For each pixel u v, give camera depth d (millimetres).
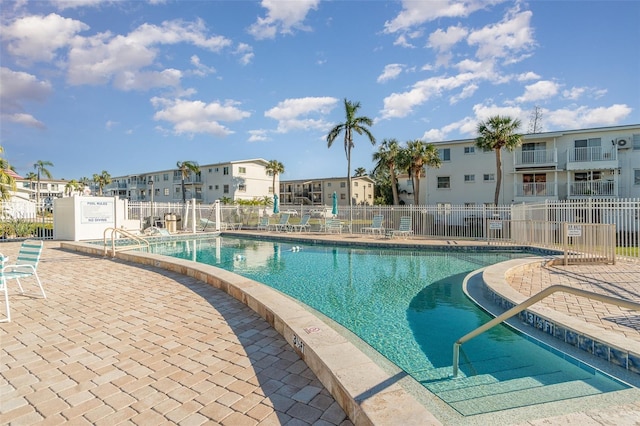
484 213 17094
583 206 12094
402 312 6188
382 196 46875
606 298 2428
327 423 2369
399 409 2168
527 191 25297
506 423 2596
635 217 10164
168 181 53969
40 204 17828
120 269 8445
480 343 4637
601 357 3812
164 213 21438
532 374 3705
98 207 16125
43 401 2672
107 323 4531
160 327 4375
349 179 29156
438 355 4332
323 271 10188
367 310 6324
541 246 12281
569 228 9711
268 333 4152
